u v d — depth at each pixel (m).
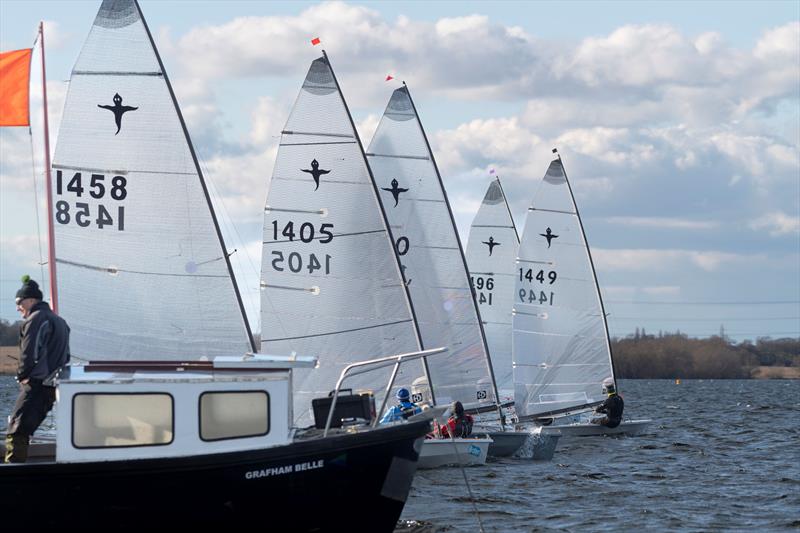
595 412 83.00
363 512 34.00
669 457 68.81
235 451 31.45
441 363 69.50
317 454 32.66
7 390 145.50
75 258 41.31
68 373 32.09
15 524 30.88
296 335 56.53
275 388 32.38
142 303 41.72
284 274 56.62
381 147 69.19
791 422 109.75
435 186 69.88
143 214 41.84
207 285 41.94
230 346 42.00
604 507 46.72
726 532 41.09
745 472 60.59
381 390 56.91
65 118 41.53
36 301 32.50
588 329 82.19
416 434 34.12
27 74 39.75
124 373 32.34
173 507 31.50
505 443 65.44
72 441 30.89
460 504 46.69
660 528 41.78
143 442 31.22
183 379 31.47
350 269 56.62
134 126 41.88
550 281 81.75
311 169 56.53
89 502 31.00
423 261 69.56
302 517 32.94
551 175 81.88
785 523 43.06
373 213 56.66
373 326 56.84
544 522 42.69
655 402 175.62
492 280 85.75
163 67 42.09
